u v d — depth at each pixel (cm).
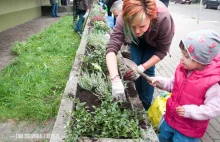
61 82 362
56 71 405
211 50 157
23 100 305
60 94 318
